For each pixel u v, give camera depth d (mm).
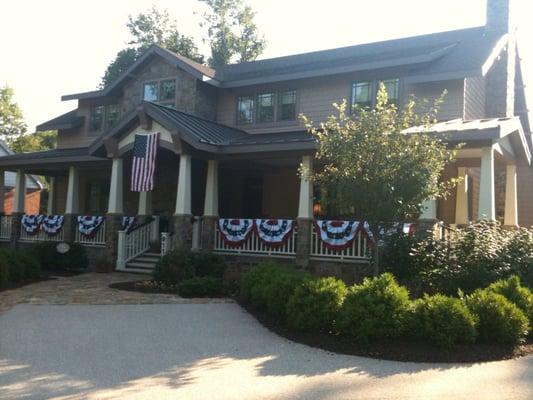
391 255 11781
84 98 23203
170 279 14320
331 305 9086
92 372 7062
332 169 10945
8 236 22297
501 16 19078
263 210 20781
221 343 8672
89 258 19016
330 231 14648
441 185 11008
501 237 11609
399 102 17422
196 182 20969
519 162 16562
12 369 7148
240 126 20375
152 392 6324
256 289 10945
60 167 21281
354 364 7602
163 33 44844
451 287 11016
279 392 6367
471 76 15812
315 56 21859
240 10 46219
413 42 20281
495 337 8586
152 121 16703
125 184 23047
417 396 6289
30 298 12422
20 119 51156
